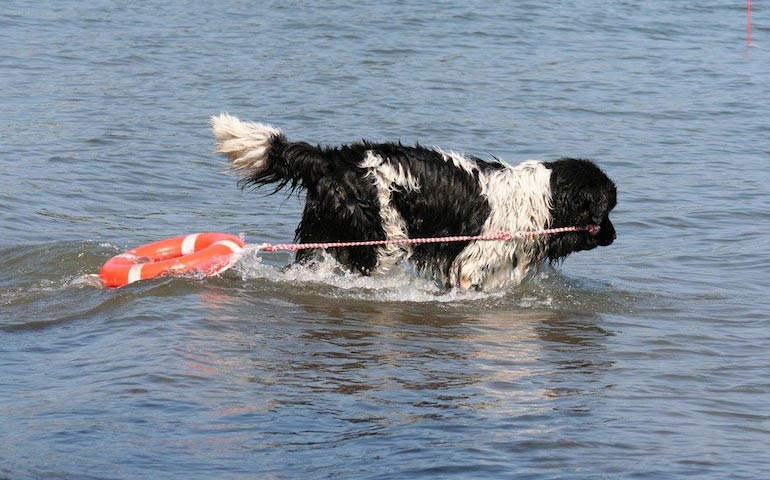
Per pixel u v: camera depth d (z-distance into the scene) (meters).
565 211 13.70
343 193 13.30
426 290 13.79
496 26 36.06
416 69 29.47
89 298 12.70
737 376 10.88
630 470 8.36
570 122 24.52
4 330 11.53
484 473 8.19
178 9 37.44
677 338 12.13
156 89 26.28
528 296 13.70
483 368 10.78
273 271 13.88
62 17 35.09
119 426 8.84
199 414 9.16
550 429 9.16
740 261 15.70
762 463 8.59
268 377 10.16
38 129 22.08
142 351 10.62
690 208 18.44
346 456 8.43
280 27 34.78
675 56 32.75
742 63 32.03
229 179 19.66
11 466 8.02
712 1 42.69
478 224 13.57
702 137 23.61
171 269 13.22
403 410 9.48
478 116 24.61
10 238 15.49
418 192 13.45
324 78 27.95
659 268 15.32
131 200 18.12
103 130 22.27
